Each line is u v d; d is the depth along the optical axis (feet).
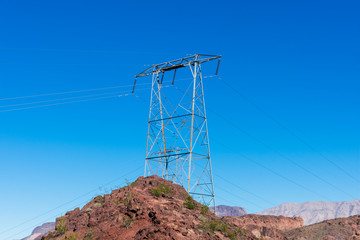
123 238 100.99
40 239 113.39
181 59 263.49
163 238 96.48
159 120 251.19
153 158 244.01
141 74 282.36
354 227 609.01
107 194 132.36
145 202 116.16
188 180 222.89
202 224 114.83
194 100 241.76
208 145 231.91
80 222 111.96
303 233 608.19
